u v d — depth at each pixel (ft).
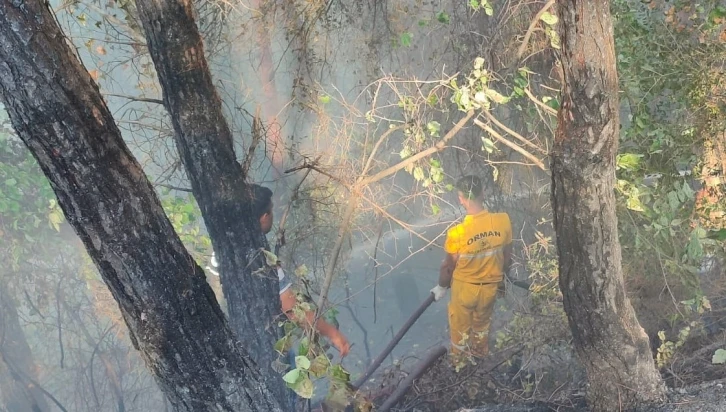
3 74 6.11
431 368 15.53
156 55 10.85
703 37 11.88
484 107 11.81
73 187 6.66
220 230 11.81
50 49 6.21
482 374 14.75
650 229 12.73
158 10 10.45
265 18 16.33
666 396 10.32
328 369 9.21
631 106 12.27
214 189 11.55
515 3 15.31
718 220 12.12
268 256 10.77
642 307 13.73
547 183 16.44
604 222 9.04
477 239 15.58
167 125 14.33
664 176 12.31
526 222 17.51
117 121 14.53
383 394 15.55
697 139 12.01
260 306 12.10
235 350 8.39
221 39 15.80
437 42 17.54
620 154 11.37
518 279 17.88
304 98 16.08
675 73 11.90
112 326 22.20
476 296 15.78
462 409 13.39
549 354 14.30
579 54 8.09
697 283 12.42
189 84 10.98
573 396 12.42
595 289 9.45
